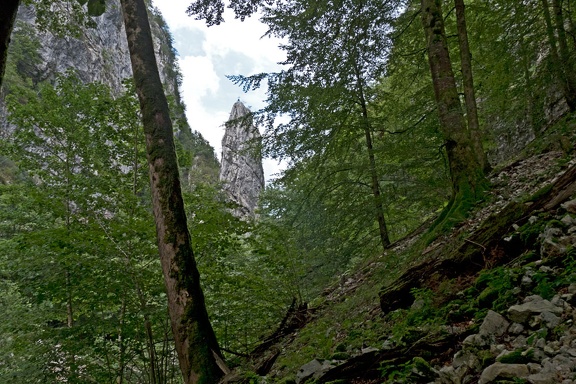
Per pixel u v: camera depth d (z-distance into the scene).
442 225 5.90
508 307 2.57
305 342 4.99
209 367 4.11
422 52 9.42
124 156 9.33
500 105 11.89
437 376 2.30
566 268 2.51
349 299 6.03
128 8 5.40
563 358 1.78
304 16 7.68
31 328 6.81
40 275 6.55
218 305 7.42
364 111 10.23
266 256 8.48
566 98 9.67
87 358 7.02
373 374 2.75
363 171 9.11
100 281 6.39
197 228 6.97
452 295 3.28
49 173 8.59
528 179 6.07
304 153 9.33
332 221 9.77
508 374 1.83
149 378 7.06
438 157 7.95
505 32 10.90
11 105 8.46
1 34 2.11
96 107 8.88
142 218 7.71
